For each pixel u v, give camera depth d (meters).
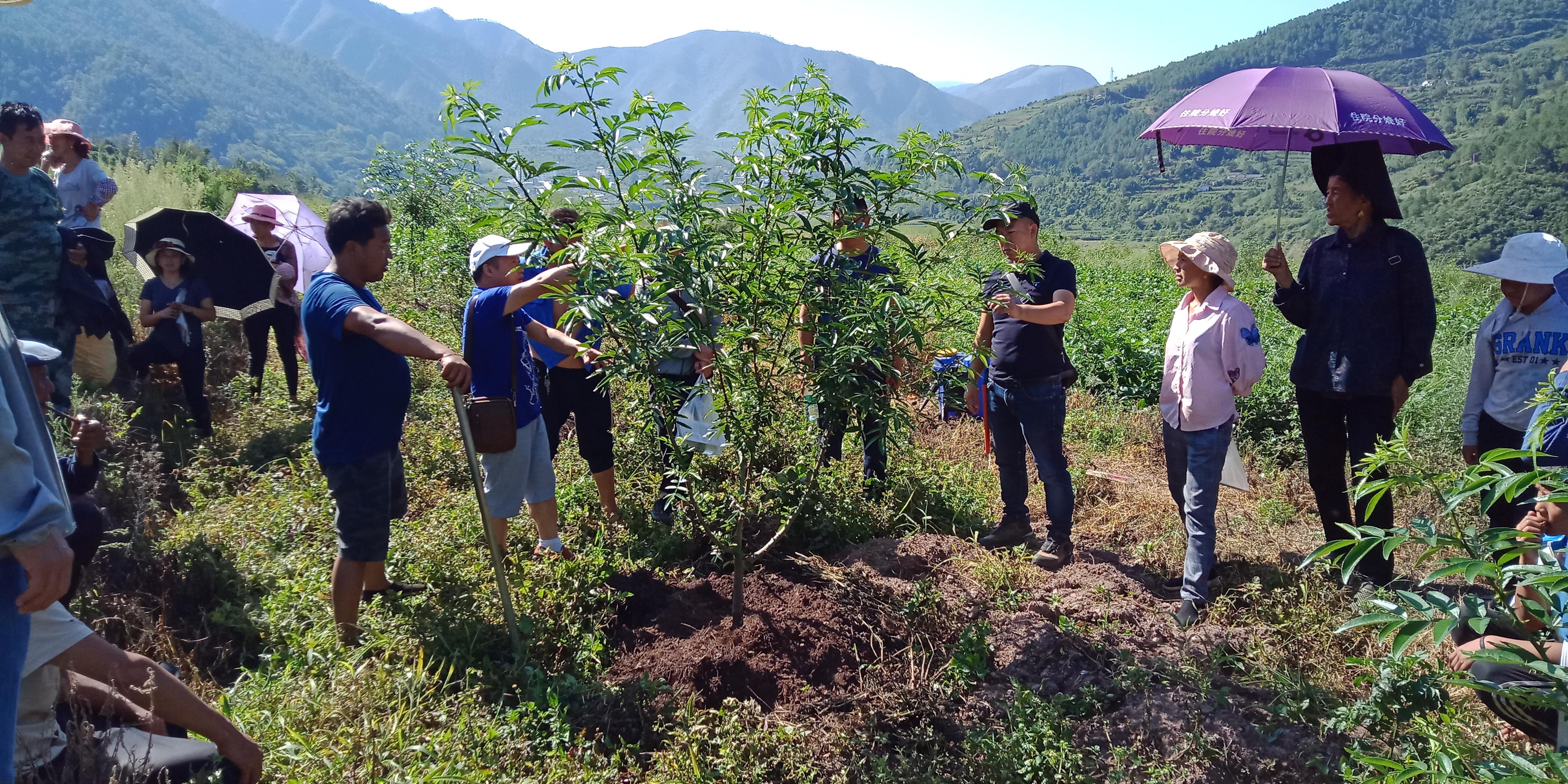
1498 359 4.37
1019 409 4.89
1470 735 3.16
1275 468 7.01
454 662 3.69
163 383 6.70
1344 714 3.19
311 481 5.32
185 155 31.61
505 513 4.49
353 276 3.88
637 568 4.65
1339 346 4.46
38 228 4.93
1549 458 3.66
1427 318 4.27
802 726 3.56
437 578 4.31
